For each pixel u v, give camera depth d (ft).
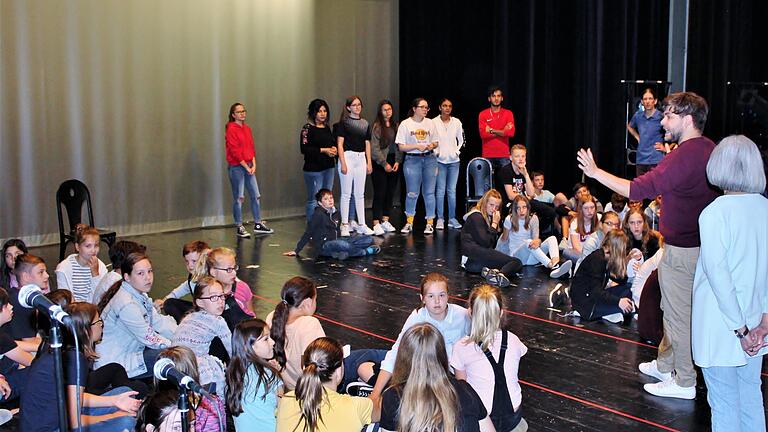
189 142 36.27
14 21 31.63
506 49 38.24
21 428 12.69
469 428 11.43
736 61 35.01
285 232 35.22
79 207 29.12
